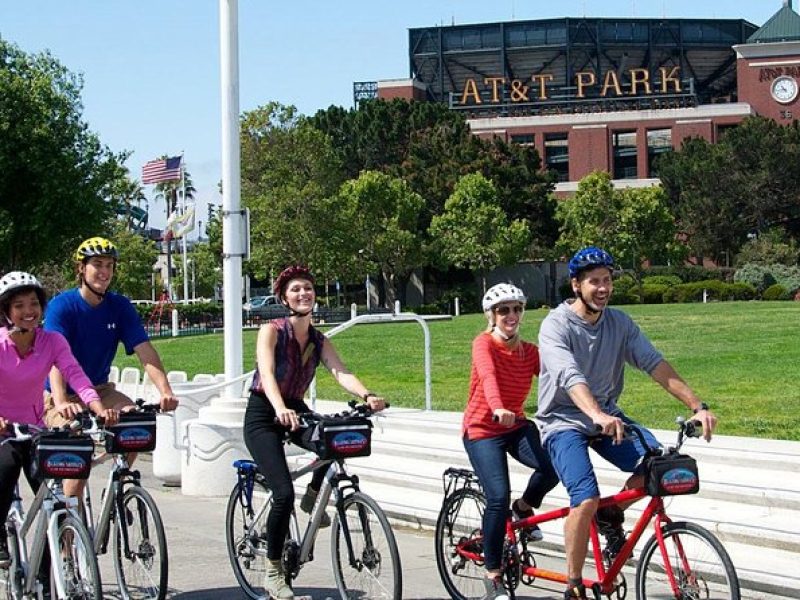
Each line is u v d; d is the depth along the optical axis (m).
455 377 19.80
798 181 77.50
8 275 6.62
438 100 110.75
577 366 5.96
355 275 63.56
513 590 6.57
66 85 50.22
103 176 50.22
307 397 17.75
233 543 7.40
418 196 67.75
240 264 12.23
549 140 100.69
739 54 99.38
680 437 5.82
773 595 6.91
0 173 47.03
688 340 24.56
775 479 9.10
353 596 6.60
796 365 17.92
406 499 10.02
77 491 6.95
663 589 5.90
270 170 60.25
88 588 6.15
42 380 6.74
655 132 99.75
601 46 108.25
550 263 74.12
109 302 7.34
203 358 28.67
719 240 78.75
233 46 11.98
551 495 9.13
